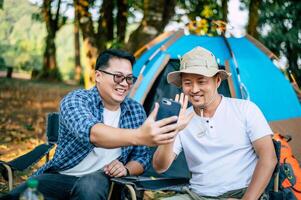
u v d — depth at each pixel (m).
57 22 18.88
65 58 42.75
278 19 12.41
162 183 3.04
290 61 12.54
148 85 5.24
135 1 9.02
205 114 3.02
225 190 2.93
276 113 5.33
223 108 3.00
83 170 3.11
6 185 4.75
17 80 23.03
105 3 10.72
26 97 15.42
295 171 4.02
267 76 5.53
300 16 12.27
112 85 3.02
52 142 3.69
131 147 3.24
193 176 3.07
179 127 2.52
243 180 2.94
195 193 3.01
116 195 3.02
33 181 2.22
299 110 5.52
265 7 12.12
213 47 5.58
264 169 2.83
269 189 3.01
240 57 5.50
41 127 9.34
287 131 5.36
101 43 10.45
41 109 12.63
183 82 3.00
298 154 5.31
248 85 5.32
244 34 5.76
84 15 9.40
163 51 5.45
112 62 3.02
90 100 3.06
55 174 3.11
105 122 3.11
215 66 2.94
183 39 5.61
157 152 2.97
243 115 2.96
